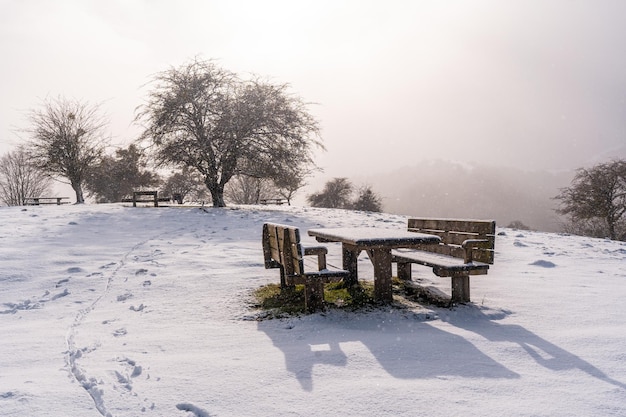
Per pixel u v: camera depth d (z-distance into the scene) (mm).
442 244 5688
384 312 4445
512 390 2570
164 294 5355
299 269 4285
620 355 3102
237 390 2641
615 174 29438
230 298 5141
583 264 7266
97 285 5836
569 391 2539
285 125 18359
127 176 40594
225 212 15930
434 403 2412
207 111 18109
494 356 3164
